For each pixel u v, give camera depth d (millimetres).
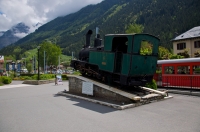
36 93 14047
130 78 9750
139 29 48250
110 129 5945
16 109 8781
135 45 9523
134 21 130125
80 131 5785
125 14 157750
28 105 9617
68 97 11742
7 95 13336
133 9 159125
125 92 9805
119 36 10078
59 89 16688
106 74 11336
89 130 5867
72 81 13023
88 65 12672
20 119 7133
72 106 9148
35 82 23500
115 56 10266
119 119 6961
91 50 12188
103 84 11055
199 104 9398
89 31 13930
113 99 9953
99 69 11375
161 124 6387
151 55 10508
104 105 9203
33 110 8508
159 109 8398
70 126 6242
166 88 16172
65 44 180375
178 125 6277
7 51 191375
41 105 9547
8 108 9023
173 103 9641
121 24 137500
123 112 7922
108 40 10719
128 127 6117
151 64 10609
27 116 7527
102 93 10641
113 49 10695
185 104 9398
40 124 6496
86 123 6539
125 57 9742
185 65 15086
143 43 16172
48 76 30891
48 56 82938
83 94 11969
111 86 10852
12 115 7727
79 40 173875
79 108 8711
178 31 78750
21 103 10203
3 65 80812
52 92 14430
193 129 5902
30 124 6516
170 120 6816
